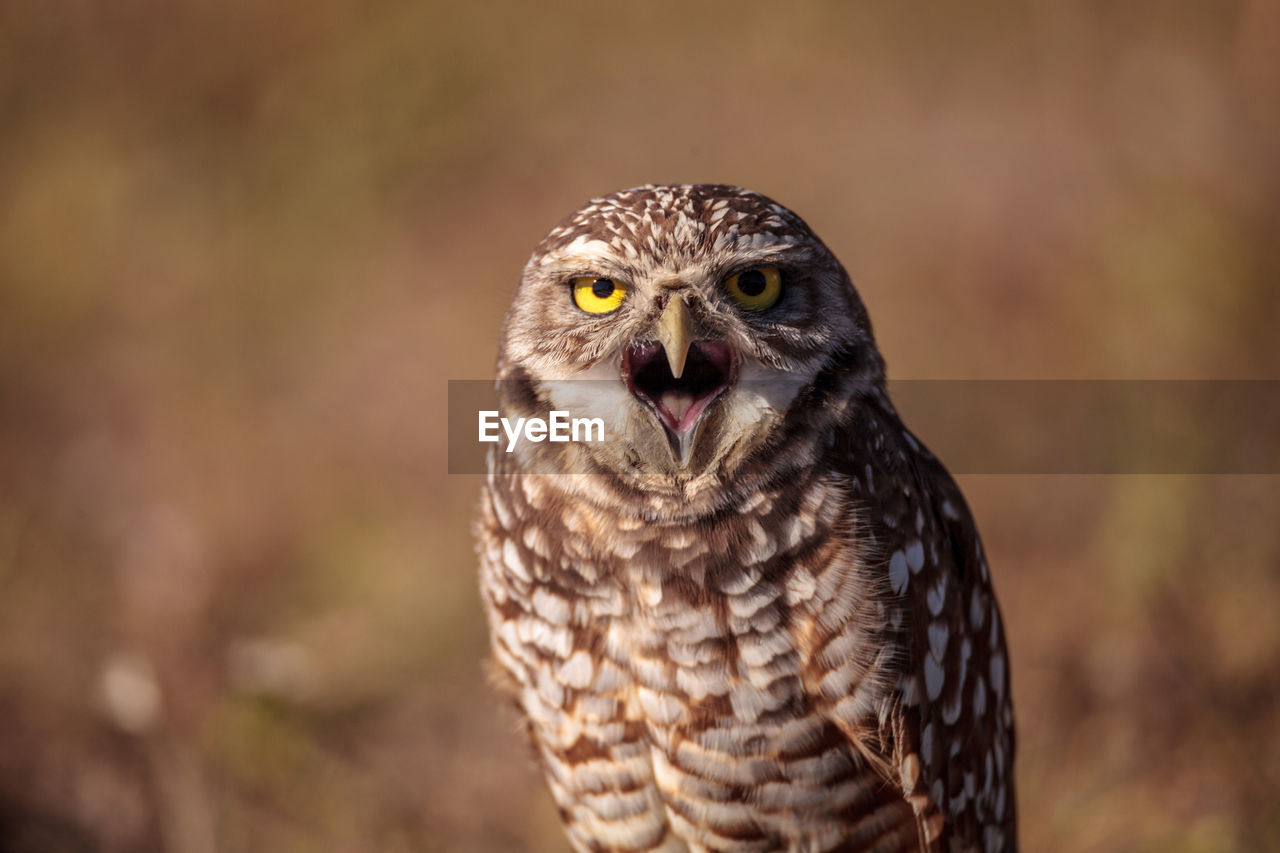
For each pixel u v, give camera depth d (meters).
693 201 6.83
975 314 15.75
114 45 20.47
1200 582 11.21
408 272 18.08
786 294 6.86
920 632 7.03
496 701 9.52
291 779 9.94
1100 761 10.36
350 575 13.36
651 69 21.05
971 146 18.41
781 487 6.72
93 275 18.52
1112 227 14.88
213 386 16.58
